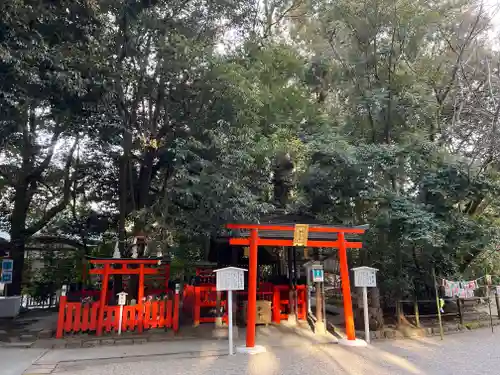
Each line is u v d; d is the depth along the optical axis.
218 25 12.13
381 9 11.73
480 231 11.27
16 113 8.41
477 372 6.93
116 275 11.87
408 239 9.80
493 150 10.87
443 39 13.78
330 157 10.84
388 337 10.23
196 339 9.34
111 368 6.93
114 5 10.17
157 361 7.48
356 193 11.47
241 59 10.91
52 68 8.30
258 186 9.54
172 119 11.31
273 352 8.35
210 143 9.52
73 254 17.16
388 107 12.05
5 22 7.33
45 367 6.90
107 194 15.89
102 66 9.50
